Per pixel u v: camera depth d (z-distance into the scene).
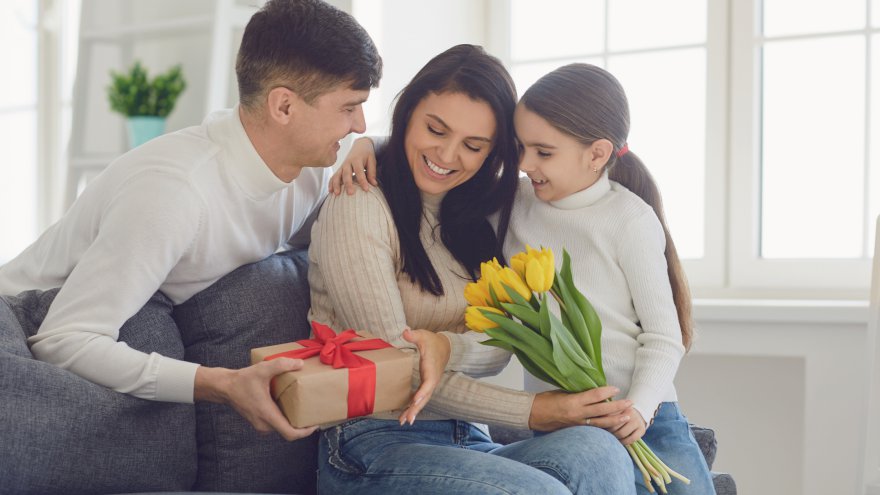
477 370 1.72
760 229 2.85
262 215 1.76
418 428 1.68
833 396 2.51
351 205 1.69
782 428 2.69
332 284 1.68
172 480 1.60
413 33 2.89
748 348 2.58
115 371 1.50
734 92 2.81
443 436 1.70
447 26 3.02
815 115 2.78
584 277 1.75
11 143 4.02
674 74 2.92
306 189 1.90
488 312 1.51
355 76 1.66
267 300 1.80
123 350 1.51
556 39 3.08
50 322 1.55
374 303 1.65
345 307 1.68
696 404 2.77
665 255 1.83
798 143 2.80
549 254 1.49
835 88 2.75
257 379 1.41
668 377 1.65
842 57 2.74
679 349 1.68
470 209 1.79
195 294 1.79
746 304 2.56
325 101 1.65
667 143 2.94
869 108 2.72
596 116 1.71
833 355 2.51
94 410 1.47
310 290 1.88
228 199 1.69
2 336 1.48
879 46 2.70
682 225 2.93
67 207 3.44
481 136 1.70
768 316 2.53
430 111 1.69
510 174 1.80
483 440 1.81
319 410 1.40
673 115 2.93
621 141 1.76
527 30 3.12
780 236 2.83
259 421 1.45
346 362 1.44
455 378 1.64
